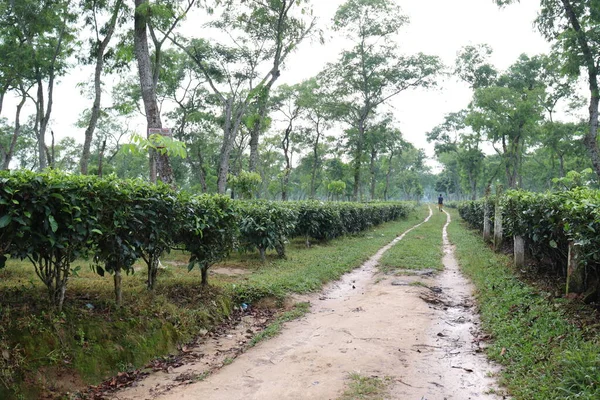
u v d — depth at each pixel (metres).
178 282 7.59
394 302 8.04
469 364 5.09
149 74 12.03
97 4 16.62
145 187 5.87
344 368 4.88
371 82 36.88
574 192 7.48
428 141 54.09
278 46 18.69
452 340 6.01
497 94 34.91
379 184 79.00
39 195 4.41
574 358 4.33
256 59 24.39
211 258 7.42
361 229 22.84
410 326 6.57
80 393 4.28
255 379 4.68
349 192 70.44
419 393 4.26
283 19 19.12
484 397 4.19
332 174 58.38
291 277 9.41
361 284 10.19
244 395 4.29
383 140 44.38
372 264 12.98
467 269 11.27
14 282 6.50
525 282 8.60
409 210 45.09
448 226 30.06
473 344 5.82
